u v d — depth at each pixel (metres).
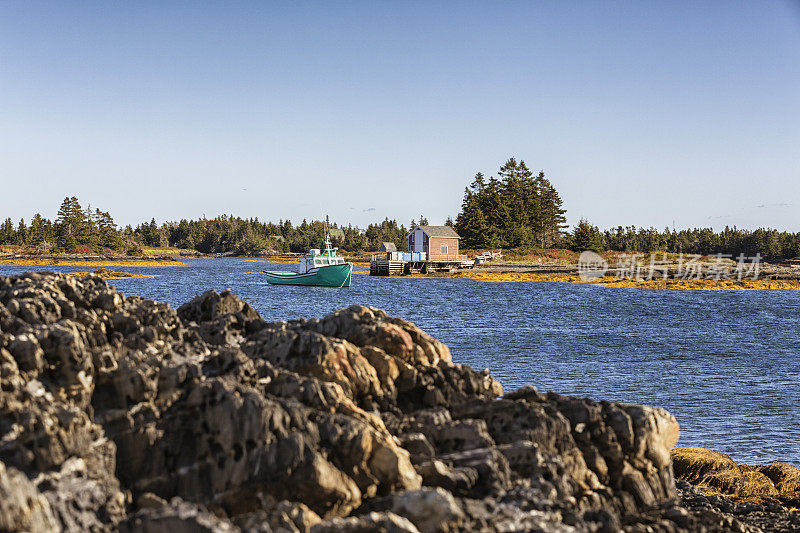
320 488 12.88
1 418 12.12
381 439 13.77
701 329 65.25
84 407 13.45
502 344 53.22
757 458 25.80
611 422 16.97
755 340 57.75
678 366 44.16
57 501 11.53
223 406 13.52
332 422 13.79
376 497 13.27
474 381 18.22
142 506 12.59
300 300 95.50
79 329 14.90
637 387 37.28
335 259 128.12
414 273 152.75
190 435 13.80
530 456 14.73
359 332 18.12
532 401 17.33
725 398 34.88
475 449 14.96
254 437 13.21
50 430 12.07
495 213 193.38
